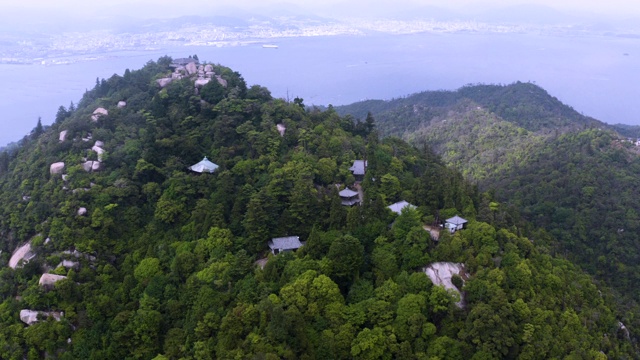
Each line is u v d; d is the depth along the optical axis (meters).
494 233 66.38
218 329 55.91
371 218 67.94
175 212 74.88
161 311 61.25
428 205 74.19
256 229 68.38
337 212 69.62
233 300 58.56
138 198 78.38
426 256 61.88
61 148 85.06
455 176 87.06
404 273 59.88
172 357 56.00
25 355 59.94
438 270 61.31
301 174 77.94
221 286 61.09
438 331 55.88
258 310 55.25
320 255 62.94
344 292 60.62
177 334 57.59
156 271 66.31
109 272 68.00
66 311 62.06
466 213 71.44
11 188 83.00
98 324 60.47
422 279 58.31
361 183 82.62
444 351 52.62
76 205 73.50
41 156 85.62
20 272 67.44
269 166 81.06
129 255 70.31
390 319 55.31
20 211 77.00
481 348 52.91
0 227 77.19
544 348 54.69
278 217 71.12
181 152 85.44
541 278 64.00
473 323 54.12
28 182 80.69
